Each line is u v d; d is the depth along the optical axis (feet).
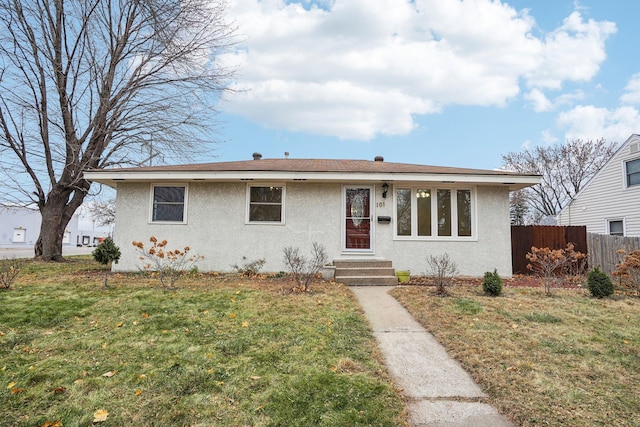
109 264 35.81
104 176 31.63
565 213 60.64
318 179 31.63
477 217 32.71
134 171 31.45
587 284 23.54
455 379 11.26
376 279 27.84
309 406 9.30
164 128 45.78
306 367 11.62
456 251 32.58
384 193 32.94
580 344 14.01
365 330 15.79
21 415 8.80
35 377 10.66
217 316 16.97
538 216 98.78
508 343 14.02
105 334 14.40
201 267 32.68
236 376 10.94
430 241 32.68
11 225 116.37
